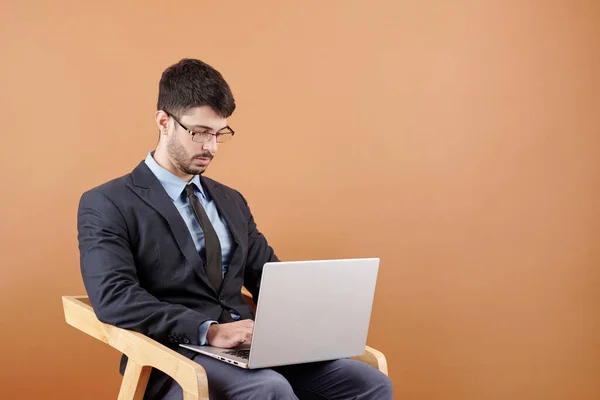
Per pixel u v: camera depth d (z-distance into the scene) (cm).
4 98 242
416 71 279
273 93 268
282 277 170
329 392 194
